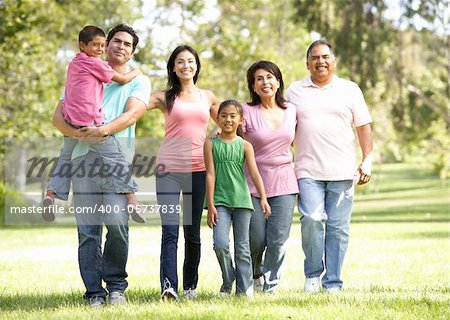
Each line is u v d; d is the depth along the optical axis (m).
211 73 32.34
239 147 8.30
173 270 8.16
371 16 32.09
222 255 8.23
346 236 8.94
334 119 8.91
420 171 71.81
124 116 7.84
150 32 31.31
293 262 13.03
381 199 47.66
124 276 8.15
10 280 10.70
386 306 7.57
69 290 9.55
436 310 7.29
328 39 32.31
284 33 36.69
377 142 40.06
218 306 7.54
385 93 33.44
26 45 24.06
